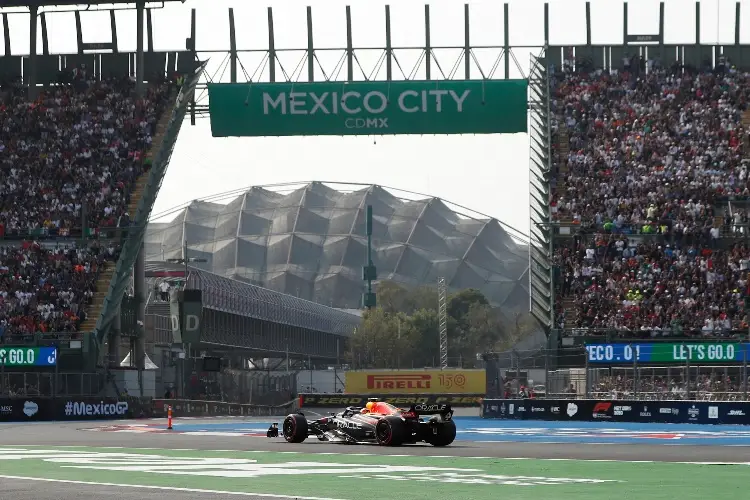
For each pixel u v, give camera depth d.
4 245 166.75
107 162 175.00
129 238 166.50
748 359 133.88
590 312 152.00
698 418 112.62
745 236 158.25
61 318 156.75
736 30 181.62
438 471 45.28
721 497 34.62
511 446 67.56
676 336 146.38
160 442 73.44
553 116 178.62
